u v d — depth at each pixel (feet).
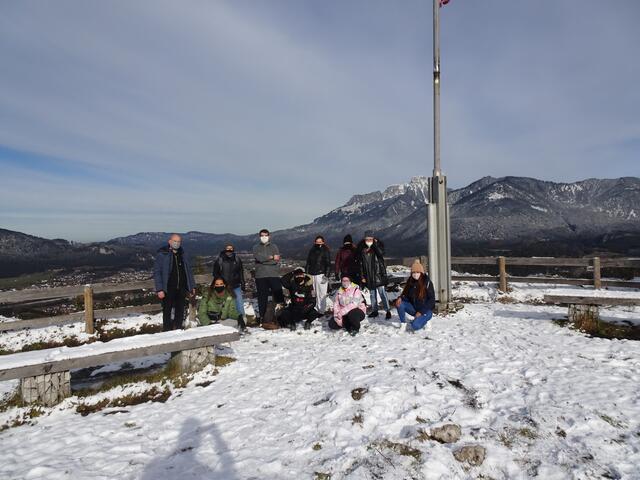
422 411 14.07
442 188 30.25
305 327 28.96
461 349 21.27
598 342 21.50
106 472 11.86
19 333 31.63
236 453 12.52
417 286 25.59
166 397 17.90
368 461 11.45
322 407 15.17
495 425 13.04
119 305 37.50
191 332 21.03
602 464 10.75
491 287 42.32
